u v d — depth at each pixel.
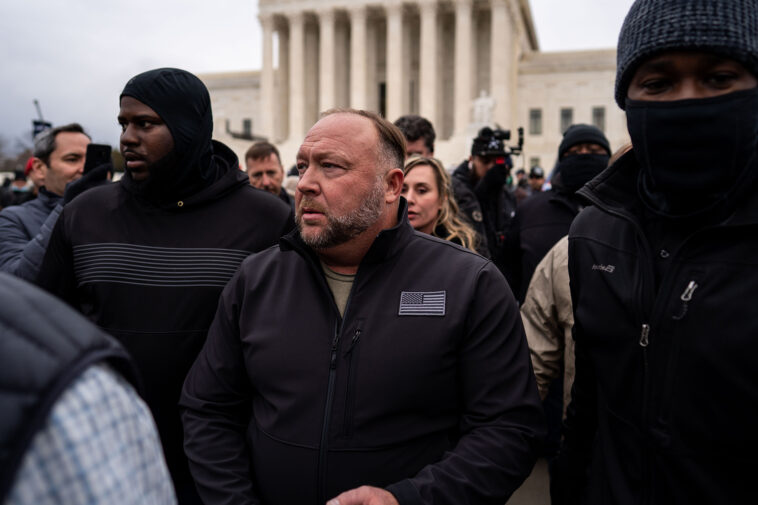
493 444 2.02
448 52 50.81
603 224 2.02
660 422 1.69
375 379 2.06
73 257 2.82
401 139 2.37
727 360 1.55
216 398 2.34
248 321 2.31
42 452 0.77
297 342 2.17
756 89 1.55
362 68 47.12
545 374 2.99
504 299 2.24
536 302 3.04
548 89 51.47
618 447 1.85
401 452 2.06
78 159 4.50
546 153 51.16
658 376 1.70
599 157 4.49
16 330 0.83
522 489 4.04
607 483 1.89
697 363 1.60
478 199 5.59
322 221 2.15
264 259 2.45
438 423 2.16
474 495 1.93
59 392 0.79
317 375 2.11
